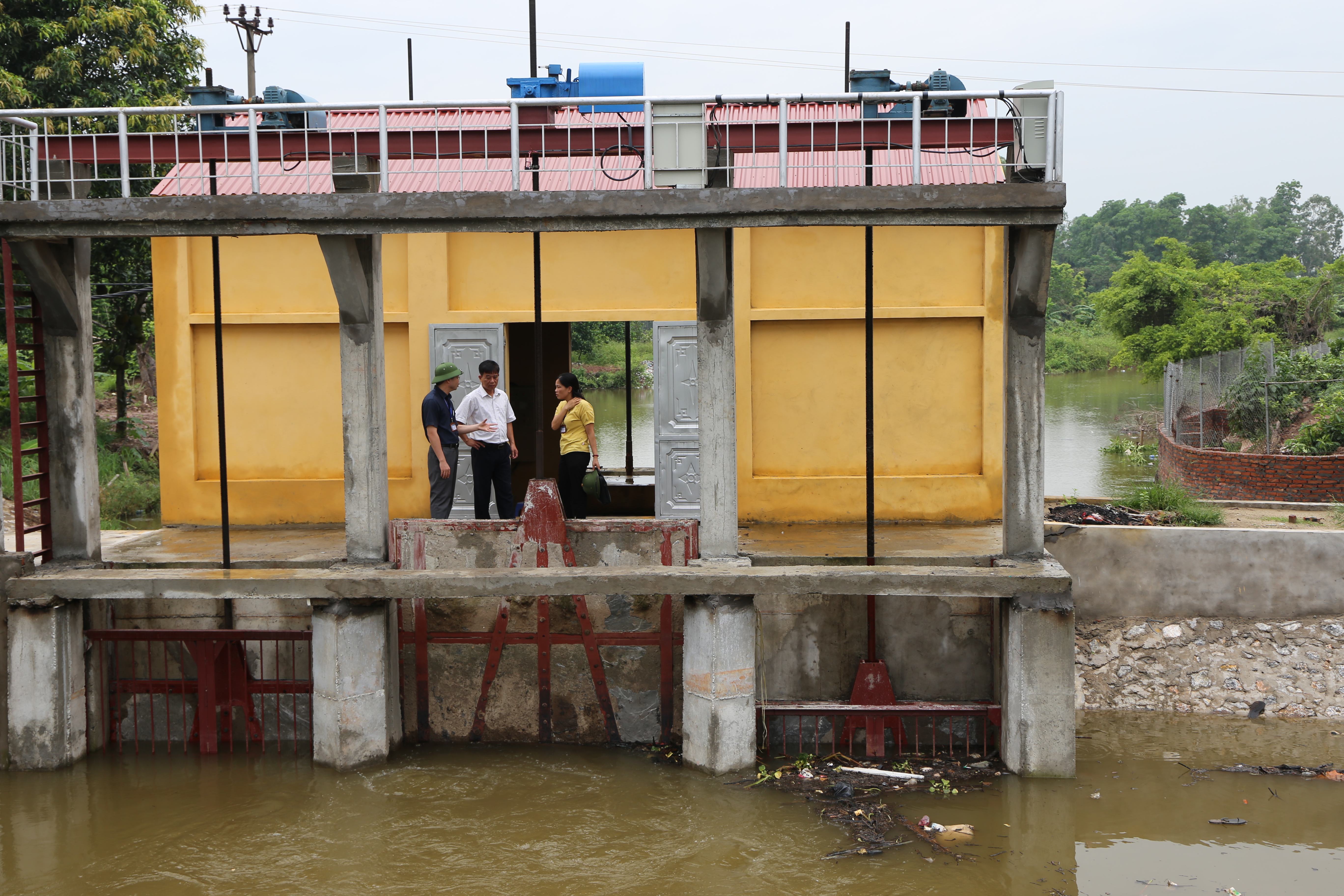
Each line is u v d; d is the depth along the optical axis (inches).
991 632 343.6
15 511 335.0
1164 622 390.9
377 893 256.7
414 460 424.8
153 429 966.4
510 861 271.4
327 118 445.4
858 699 338.0
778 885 258.4
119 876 265.7
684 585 315.0
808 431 416.5
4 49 816.3
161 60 887.1
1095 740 347.6
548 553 337.1
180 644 356.5
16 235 317.1
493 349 418.6
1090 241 4694.9
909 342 412.2
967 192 297.0
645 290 416.5
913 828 287.3
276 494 425.4
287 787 317.1
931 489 412.8
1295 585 384.5
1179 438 836.6
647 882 260.7
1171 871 262.7
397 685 346.6
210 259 422.9
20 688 327.3
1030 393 325.7
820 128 343.6
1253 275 1750.7
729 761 322.7
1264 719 363.6
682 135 312.3
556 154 355.3
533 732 352.2
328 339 424.2
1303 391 794.2
